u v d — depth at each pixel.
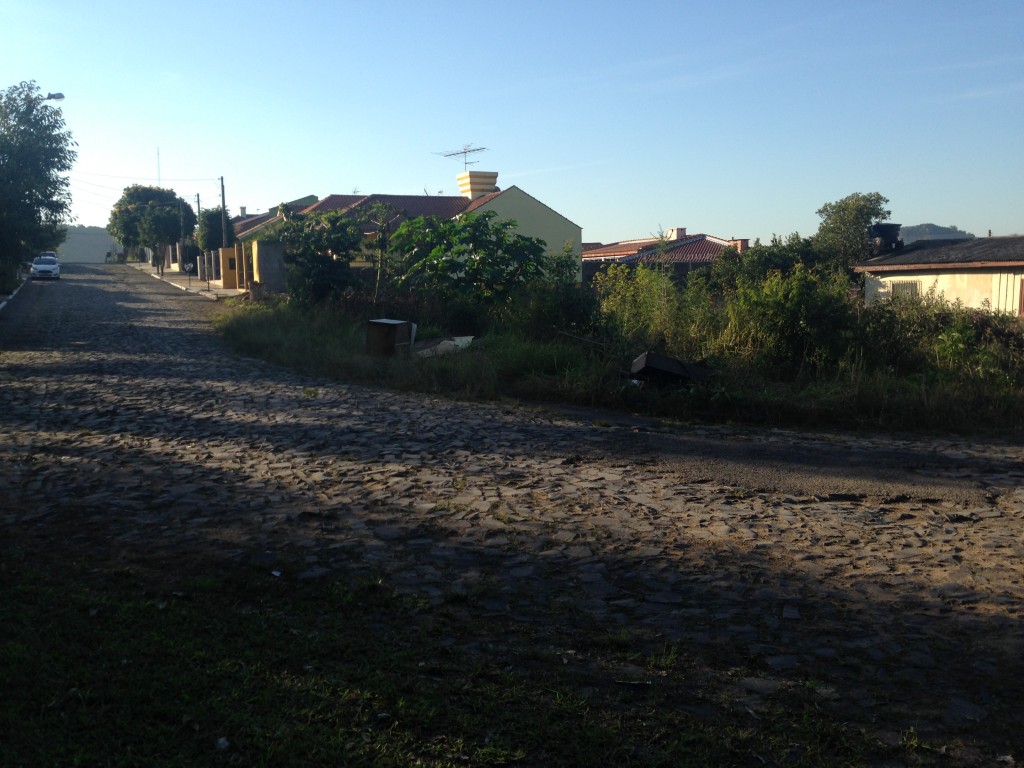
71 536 5.57
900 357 12.41
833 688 3.68
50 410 10.52
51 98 22.70
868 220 34.56
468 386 12.19
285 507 6.36
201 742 3.09
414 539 5.68
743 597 4.75
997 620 4.43
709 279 30.70
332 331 17.97
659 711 3.46
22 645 3.77
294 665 3.76
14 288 36.94
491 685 3.64
